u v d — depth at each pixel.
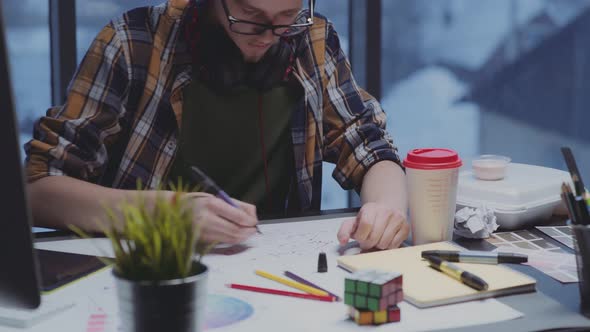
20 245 0.75
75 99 1.41
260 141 1.53
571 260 1.09
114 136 1.46
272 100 1.52
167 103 1.45
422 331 0.83
